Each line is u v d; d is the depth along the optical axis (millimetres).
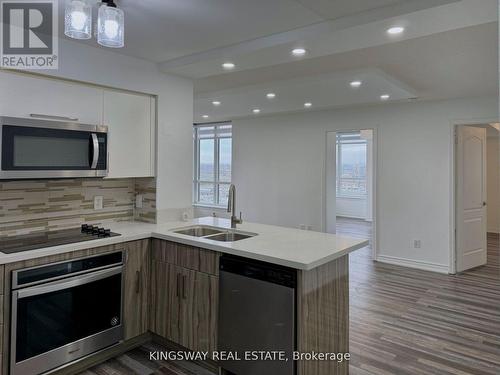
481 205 5445
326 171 6219
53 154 2590
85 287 2529
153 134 3418
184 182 3662
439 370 2605
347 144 11156
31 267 2258
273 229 3066
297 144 6555
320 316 2223
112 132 3078
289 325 2086
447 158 5066
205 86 4598
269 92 4578
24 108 2543
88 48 2885
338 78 3828
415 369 2617
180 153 3623
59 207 3049
